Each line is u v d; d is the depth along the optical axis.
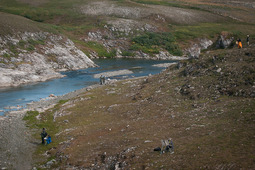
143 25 150.62
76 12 168.00
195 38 144.38
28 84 65.06
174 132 25.41
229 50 47.28
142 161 20.66
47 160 25.75
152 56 124.50
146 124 30.05
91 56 114.31
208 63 45.06
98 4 183.50
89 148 26.06
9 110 43.78
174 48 132.50
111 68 91.44
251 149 18.03
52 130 34.06
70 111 41.00
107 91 52.81
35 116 39.81
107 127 31.77
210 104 31.98
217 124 24.72
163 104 36.78
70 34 130.50
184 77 46.03
